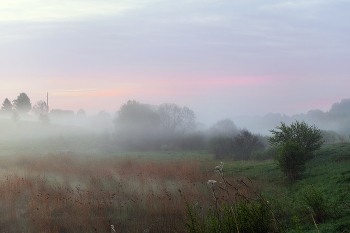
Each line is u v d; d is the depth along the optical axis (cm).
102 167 1809
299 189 1044
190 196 998
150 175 1458
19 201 980
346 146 1853
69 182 1282
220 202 855
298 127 1669
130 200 988
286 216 749
